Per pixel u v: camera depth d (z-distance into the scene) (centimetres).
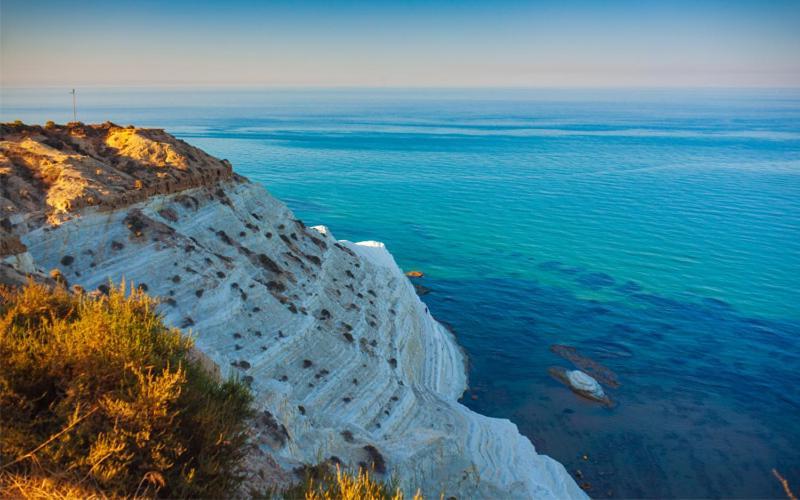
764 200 14400
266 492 1112
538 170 19500
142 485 835
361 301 3881
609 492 3359
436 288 7244
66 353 896
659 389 4703
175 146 3491
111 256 2555
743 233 11056
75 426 830
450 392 4378
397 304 4378
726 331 6025
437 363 4544
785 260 9138
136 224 2734
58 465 791
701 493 3384
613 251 9525
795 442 3969
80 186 2656
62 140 3173
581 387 4562
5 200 2461
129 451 842
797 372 5084
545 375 4888
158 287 2539
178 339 1110
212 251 3019
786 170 19512
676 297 7131
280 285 3159
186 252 2756
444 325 5962
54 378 894
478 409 4291
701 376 4962
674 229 11331
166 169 3172
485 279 7706
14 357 860
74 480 789
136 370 890
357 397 2773
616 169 19800
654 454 3759
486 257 8944
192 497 859
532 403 4403
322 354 2873
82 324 960
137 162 3150
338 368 2852
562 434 3975
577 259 8931
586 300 6919
